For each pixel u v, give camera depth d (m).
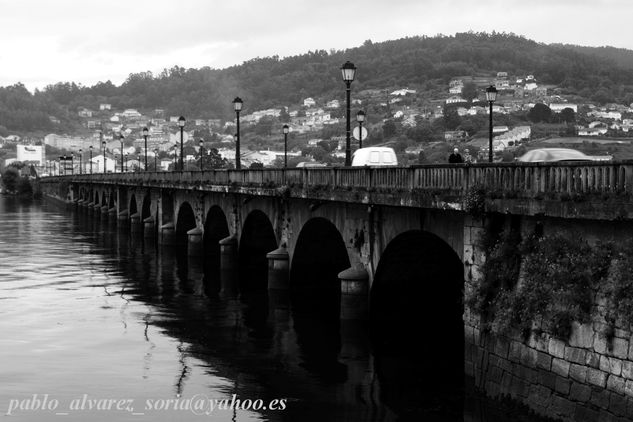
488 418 22.31
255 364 29.69
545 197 20.06
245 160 172.38
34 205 157.88
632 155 69.94
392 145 136.25
